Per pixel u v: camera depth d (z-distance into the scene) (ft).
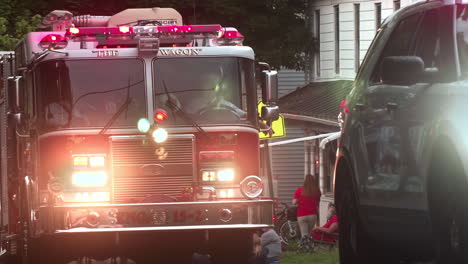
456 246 36.42
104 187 68.80
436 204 38.14
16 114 70.59
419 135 38.91
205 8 175.83
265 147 96.07
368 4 170.40
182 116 69.21
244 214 67.15
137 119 69.05
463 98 35.78
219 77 69.72
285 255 113.91
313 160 183.73
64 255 71.92
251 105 70.08
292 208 143.84
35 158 69.62
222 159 69.26
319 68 186.91
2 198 78.54
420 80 38.63
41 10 163.63
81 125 68.90
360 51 172.65
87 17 82.79
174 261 74.54
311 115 160.56
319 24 186.29
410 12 44.19
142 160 68.95
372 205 44.14
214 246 72.02
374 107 44.06
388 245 44.73
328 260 101.76
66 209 66.85
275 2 188.65
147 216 66.74
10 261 79.71
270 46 185.98
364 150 44.88
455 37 39.37
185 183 69.21
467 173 34.32
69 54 69.10
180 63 69.51
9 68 79.82
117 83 69.21
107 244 72.49
